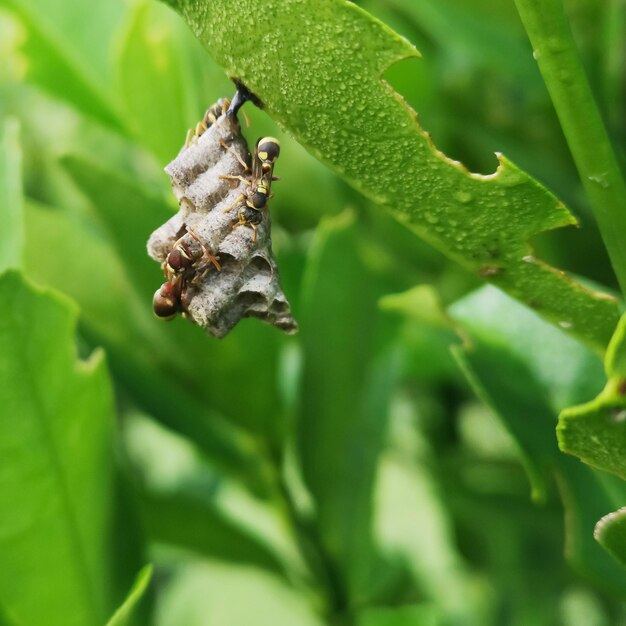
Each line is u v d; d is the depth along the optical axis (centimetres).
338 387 40
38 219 40
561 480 37
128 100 40
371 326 40
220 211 34
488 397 36
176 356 40
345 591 41
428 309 38
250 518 46
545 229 33
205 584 60
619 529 33
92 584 37
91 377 36
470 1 44
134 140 43
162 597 58
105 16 43
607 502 37
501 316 38
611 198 32
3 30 43
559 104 32
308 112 32
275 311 35
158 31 40
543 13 32
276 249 43
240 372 40
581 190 44
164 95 40
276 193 45
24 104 47
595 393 37
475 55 44
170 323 39
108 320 40
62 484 36
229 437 41
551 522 45
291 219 45
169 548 42
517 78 44
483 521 47
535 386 37
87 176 38
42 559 37
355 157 32
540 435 37
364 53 32
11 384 36
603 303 33
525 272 33
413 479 56
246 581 61
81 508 37
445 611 51
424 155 32
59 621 37
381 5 46
